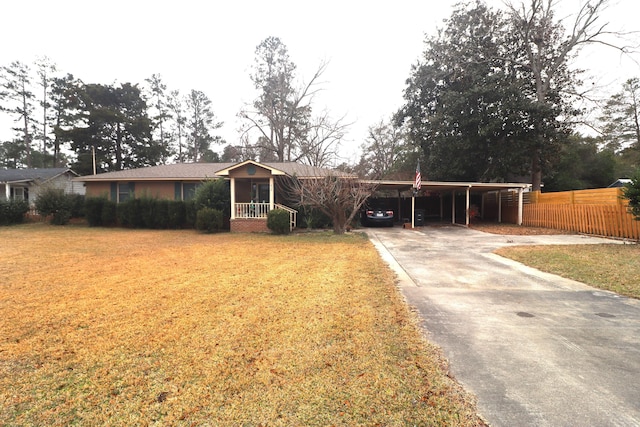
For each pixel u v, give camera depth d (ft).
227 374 9.20
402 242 37.29
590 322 12.90
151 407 7.81
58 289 17.83
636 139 92.99
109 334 11.93
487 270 22.34
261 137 101.91
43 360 10.11
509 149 66.33
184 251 31.17
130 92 119.75
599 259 24.35
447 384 8.64
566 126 68.59
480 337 11.55
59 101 124.26
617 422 7.07
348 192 46.21
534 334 11.78
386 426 7.08
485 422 7.14
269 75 103.30
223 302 15.51
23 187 76.18
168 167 69.05
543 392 8.23
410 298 16.15
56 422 7.32
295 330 12.13
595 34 63.77
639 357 10.03
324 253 29.78
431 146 77.87
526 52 70.85
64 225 59.11
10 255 28.66
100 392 8.45
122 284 18.84
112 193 63.67
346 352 10.43
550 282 19.03
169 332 12.06
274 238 41.39
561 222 46.93
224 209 51.44
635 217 30.22
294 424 7.18
